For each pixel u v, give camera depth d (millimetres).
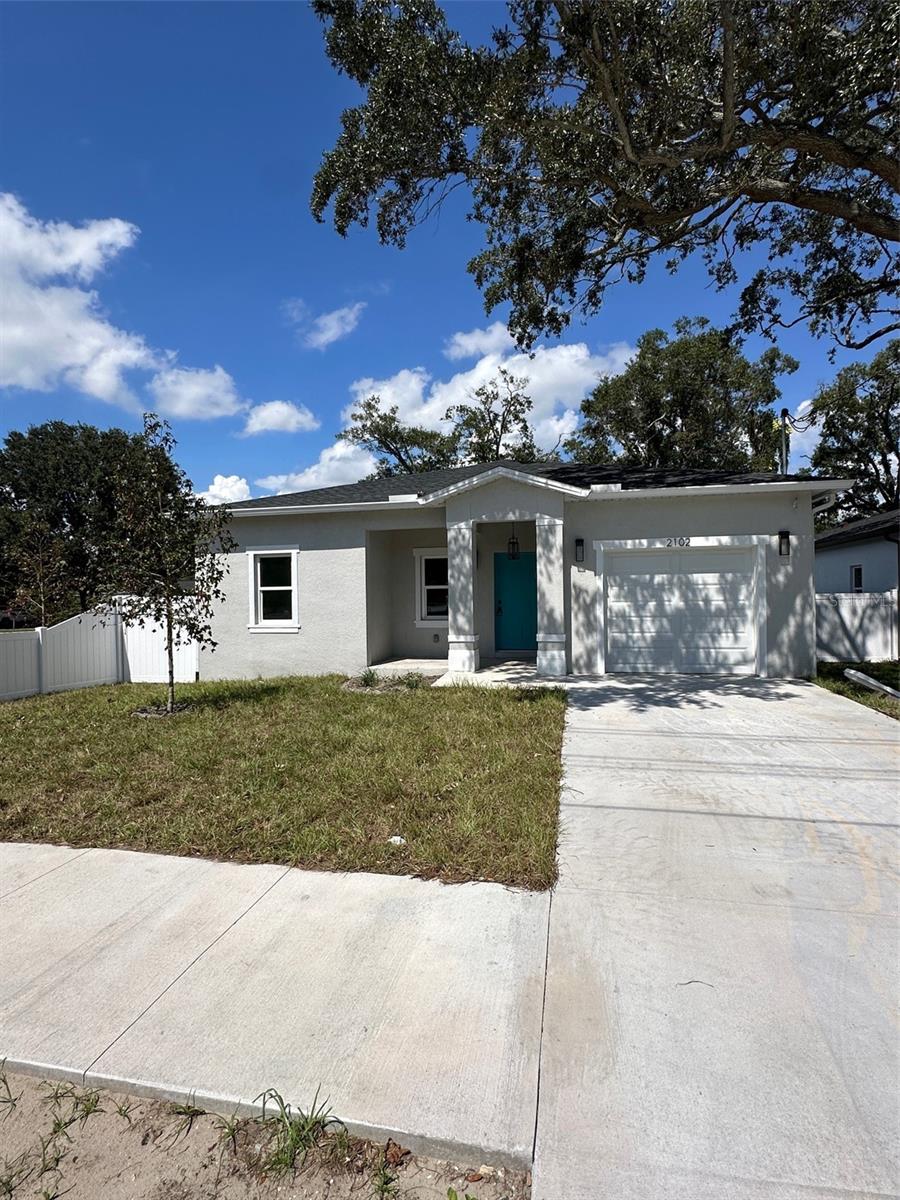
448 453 33438
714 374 27422
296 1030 2500
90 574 9250
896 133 8906
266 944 3119
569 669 11695
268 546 12773
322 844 4207
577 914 3330
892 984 2707
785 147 8547
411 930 3211
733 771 5668
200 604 9609
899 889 3541
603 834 4348
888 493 24719
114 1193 1911
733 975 2783
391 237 10203
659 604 11547
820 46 7203
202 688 11195
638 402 28562
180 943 3148
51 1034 2521
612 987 2715
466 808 4703
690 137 8742
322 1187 1913
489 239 11336
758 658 11125
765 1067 2246
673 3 7102
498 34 7969
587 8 7117
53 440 38594
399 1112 2098
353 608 12422
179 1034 2500
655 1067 2256
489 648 13883
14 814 4984
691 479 11992
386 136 8438
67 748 6914
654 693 9453
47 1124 2170
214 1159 2020
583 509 11625
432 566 13969
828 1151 1915
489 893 3582
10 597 32594
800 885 3604
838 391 22234
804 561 10922
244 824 4605
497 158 9312
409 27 7867
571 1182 1852
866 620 16266
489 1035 2438
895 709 8172
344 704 8945
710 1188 1817
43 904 3584
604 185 9141
